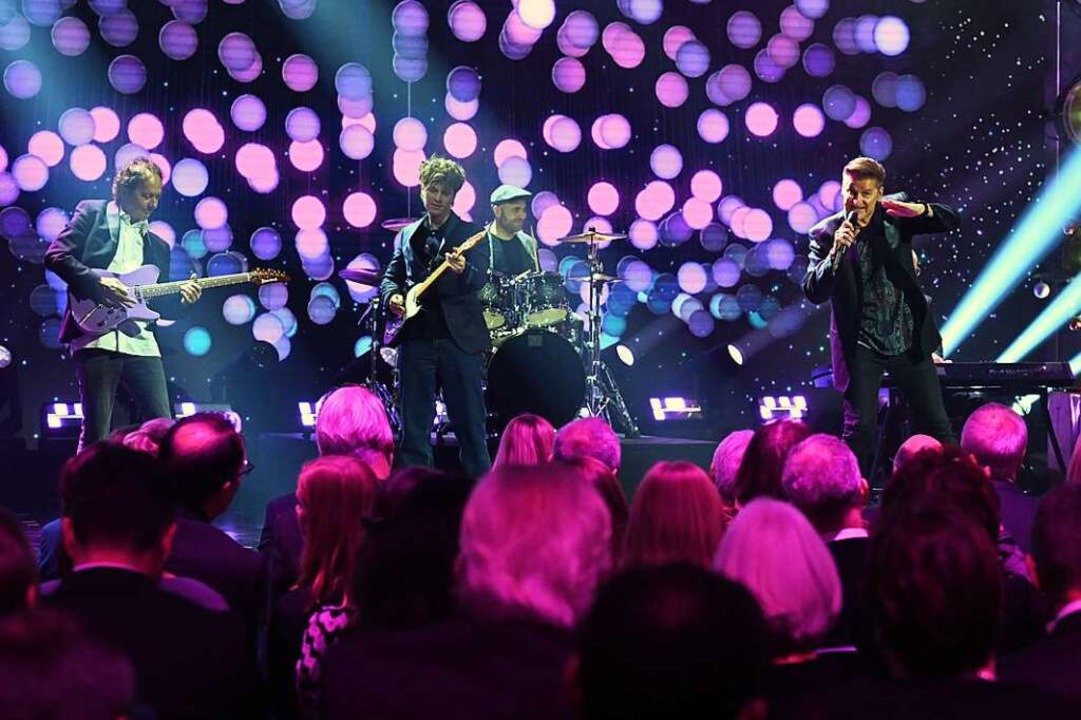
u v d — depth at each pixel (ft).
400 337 33.19
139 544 13.00
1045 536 12.31
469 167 68.74
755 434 19.75
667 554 14.94
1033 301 59.88
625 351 57.77
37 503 50.55
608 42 65.77
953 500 15.72
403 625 11.98
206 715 12.37
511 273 43.06
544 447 23.29
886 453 40.70
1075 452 20.66
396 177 64.95
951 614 9.28
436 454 40.96
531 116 69.05
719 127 68.44
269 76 66.59
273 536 19.66
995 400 43.83
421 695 9.80
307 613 15.58
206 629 12.46
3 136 62.69
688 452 40.57
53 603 12.25
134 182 33.22
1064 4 58.85
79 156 60.70
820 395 50.80
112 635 12.09
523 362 40.73
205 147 62.69
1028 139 61.41
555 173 69.36
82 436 32.55
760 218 68.54
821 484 16.76
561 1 68.33
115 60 60.85
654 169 68.23
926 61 66.18
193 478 17.98
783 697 11.02
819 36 68.28
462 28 63.98
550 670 9.77
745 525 11.74
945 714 8.98
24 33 58.85
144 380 33.04
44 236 60.90
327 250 65.31
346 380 53.88
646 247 68.69
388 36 67.21
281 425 59.82
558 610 10.27
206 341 64.54
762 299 69.77
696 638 7.12
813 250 31.89
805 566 11.49
